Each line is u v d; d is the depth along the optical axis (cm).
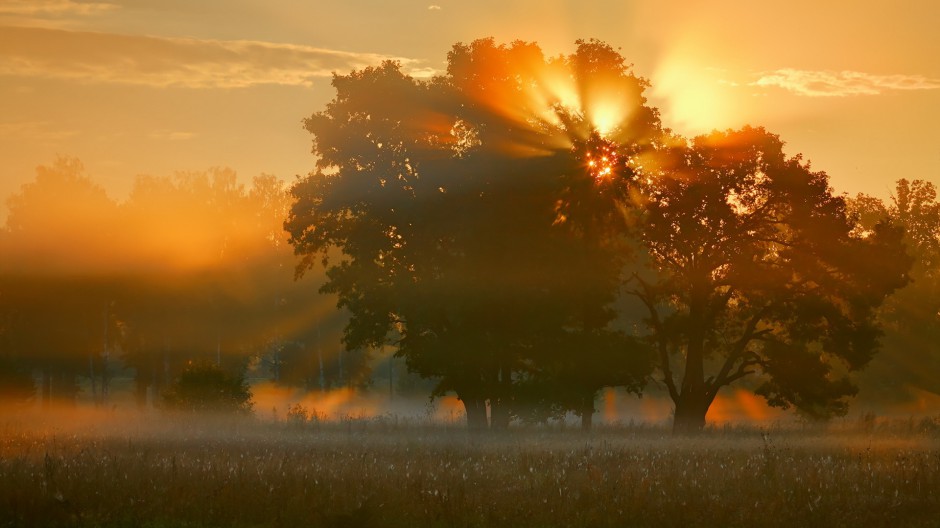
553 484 2012
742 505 1792
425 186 5794
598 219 5975
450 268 5722
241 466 2189
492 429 4578
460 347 5506
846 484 2022
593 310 5831
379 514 1666
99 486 1894
